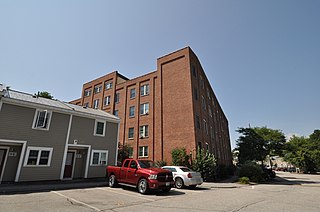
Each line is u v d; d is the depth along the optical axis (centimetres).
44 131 1512
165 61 2667
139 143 2580
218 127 3834
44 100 1758
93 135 1817
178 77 2452
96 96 3584
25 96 1641
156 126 2450
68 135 1638
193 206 745
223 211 677
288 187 1611
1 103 1348
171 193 1076
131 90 3030
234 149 3188
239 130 3191
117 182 1225
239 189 1380
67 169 1666
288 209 735
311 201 920
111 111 3141
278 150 3088
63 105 1806
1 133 1314
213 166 1923
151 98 2681
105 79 3509
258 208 740
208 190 1268
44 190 1088
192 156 2019
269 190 1359
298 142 5528
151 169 1080
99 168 1800
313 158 4875
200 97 2612
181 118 2248
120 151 2300
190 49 2517
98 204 760
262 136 3092
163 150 2283
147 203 789
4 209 650
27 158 1391
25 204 732
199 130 2311
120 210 670
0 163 1342
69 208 689
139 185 1056
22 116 1427
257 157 2942
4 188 1034
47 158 1490
